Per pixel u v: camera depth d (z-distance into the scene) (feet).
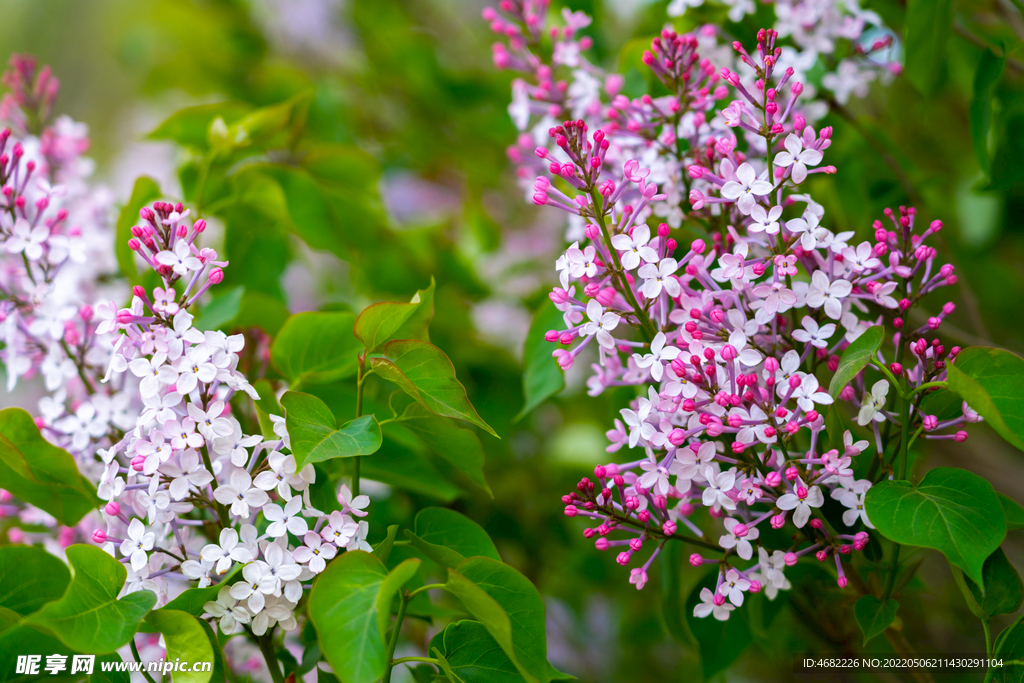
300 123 3.38
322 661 2.99
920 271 3.14
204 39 4.54
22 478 2.87
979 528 2.71
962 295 3.33
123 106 6.14
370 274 3.63
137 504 2.81
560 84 3.08
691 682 3.78
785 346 2.84
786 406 2.79
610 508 2.81
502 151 4.41
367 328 2.82
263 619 2.77
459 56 4.89
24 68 3.26
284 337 2.99
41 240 2.95
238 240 3.32
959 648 3.34
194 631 2.74
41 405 2.97
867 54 3.14
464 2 4.93
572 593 4.00
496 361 3.47
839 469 2.75
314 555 2.77
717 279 2.78
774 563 2.80
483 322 4.41
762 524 2.94
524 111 3.10
